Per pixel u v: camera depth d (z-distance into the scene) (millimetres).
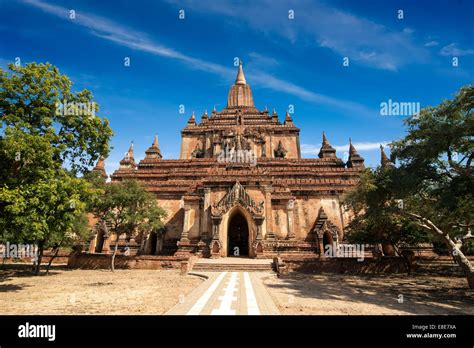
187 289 16562
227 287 16562
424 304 13625
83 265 28750
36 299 13805
